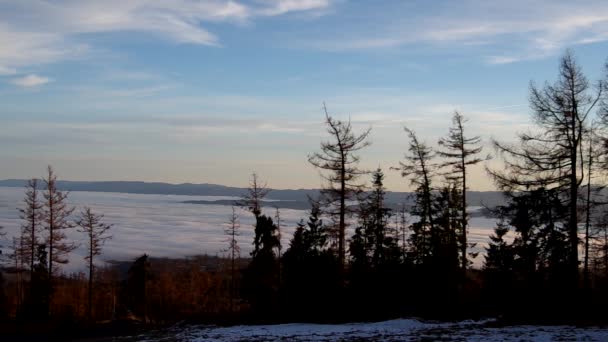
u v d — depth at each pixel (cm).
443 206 3306
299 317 3012
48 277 4262
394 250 3275
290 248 3219
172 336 2516
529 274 2520
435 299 3094
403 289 3098
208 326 2919
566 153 2198
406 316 2927
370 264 3197
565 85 2180
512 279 2934
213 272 9888
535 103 2230
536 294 2444
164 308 7181
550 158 2209
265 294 3472
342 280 3102
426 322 2658
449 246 3225
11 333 2931
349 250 3309
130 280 5981
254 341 2116
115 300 6519
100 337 2703
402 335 2036
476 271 3778
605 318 2244
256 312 3247
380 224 3341
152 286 7769
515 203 2375
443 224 3272
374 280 3106
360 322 2852
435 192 3341
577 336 1719
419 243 3366
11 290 5700
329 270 3041
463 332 2014
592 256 2405
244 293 3741
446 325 2441
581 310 2277
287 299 3112
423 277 3150
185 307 7331
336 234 3020
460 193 3319
